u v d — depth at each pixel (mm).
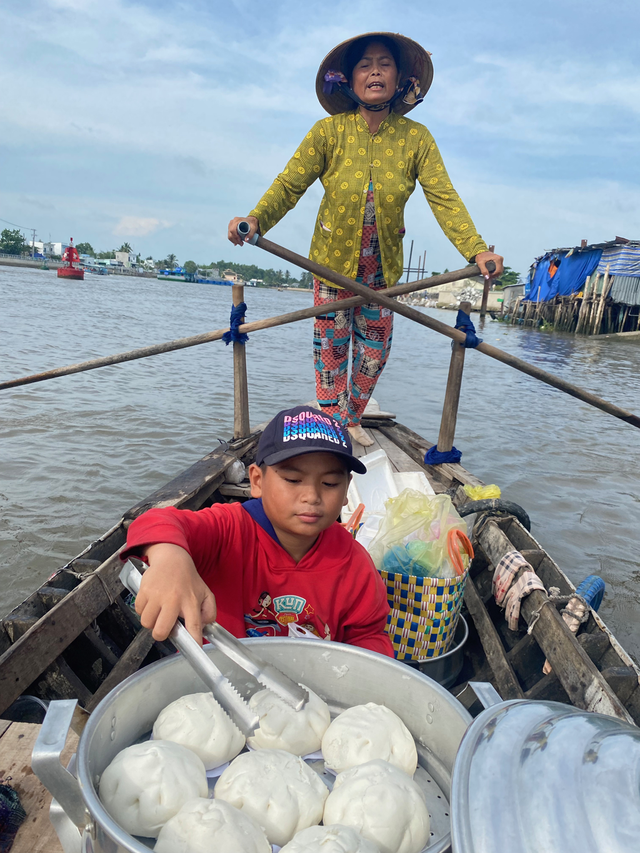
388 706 1057
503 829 602
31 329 14492
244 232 3141
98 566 2129
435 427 7867
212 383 9289
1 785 1096
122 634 2164
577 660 1776
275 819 814
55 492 4660
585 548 4367
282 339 17922
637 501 5383
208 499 3393
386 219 3393
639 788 585
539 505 5164
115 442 5965
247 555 1392
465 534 2070
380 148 3271
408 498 2162
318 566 1402
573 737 678
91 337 13820
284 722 988
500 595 2309
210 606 998
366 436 4262
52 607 1896
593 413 9250
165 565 999
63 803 758
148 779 815
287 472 1245
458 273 3289
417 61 3133
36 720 1667
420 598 1946
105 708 854
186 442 6137
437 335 25766
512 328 31781
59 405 7203
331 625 1457
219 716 963
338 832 737
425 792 952
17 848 1012
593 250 26109
